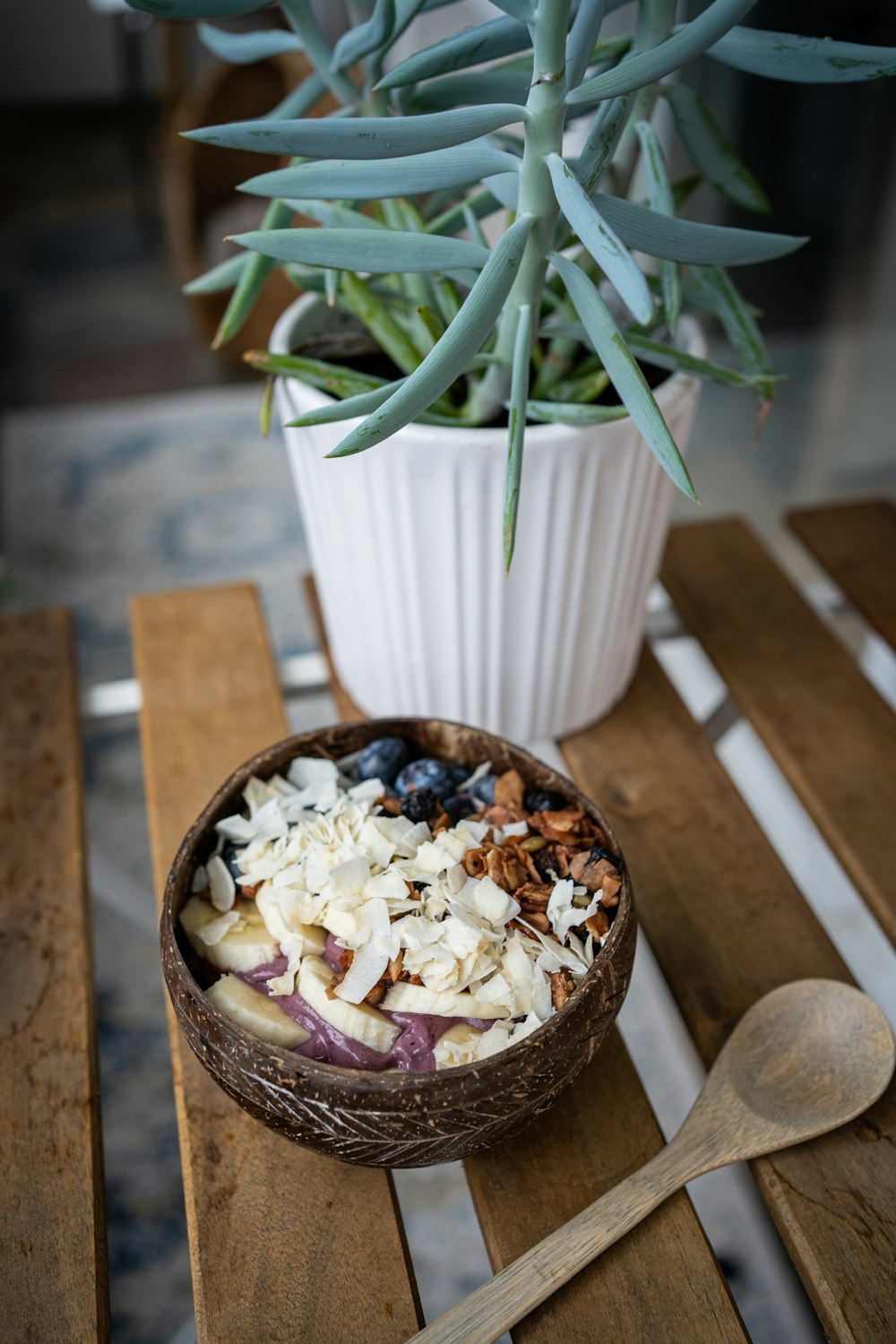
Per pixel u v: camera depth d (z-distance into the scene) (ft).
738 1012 1.53
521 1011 1.25
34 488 4.19
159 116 7.88
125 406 4.90
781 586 2.14
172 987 1.26
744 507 3.55
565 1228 1.29
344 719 1.91
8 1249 1.32
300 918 1.30
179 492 4.18
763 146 2.83
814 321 3.29
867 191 3.00
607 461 1.53
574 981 1.27
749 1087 1.43
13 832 1.73
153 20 7.63
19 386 5.08
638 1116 1.43
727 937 1.61
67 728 1.88
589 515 1.58
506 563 1.34
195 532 4.00
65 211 6.66
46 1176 1.38
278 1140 1.40
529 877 1.35
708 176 1.66
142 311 5.66
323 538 1.68
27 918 1.63
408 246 1.34
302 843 1.36
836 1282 1.28
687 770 1.83
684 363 1.53
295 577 3.83
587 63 1.31
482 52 1.42
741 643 2.03
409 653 1.74
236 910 1.36
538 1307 1.27
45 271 6.04
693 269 1.60
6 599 3.70
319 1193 1.36
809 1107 1.41
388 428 1.26
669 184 1.47
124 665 3.50
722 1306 1.27
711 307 1.64
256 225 5.23
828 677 1.97
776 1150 1.39
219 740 1.84
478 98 1.58
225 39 1.69
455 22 2.64
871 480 3.39
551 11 1.18
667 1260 1.31
